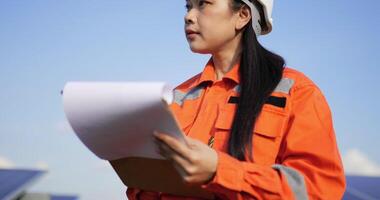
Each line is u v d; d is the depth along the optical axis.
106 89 1.82
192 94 2.72
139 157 2.10
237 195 2.01
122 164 2.21
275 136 2.29
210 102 2.58
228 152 2.29
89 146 2.05
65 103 1.89
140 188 2.35
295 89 2.40
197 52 2.67
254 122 2.31
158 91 1.71
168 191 2.28
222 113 2.45
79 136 1.99
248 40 2.57
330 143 2.26
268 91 2.38
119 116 1.83
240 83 2.51
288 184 2.10
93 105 1.85
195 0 2.63
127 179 2.31
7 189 17.66
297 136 2.27
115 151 2.09
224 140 2.38
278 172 2.14
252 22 2.59
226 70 2.67
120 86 1.80
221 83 2.61
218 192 2.05
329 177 2.19
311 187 2.15
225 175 1.97
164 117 1.77
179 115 2.67
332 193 2.17
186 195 2.26
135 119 1.82
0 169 22.00
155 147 1.95
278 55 2.54
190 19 2.61
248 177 2.02
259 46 2.58
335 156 2.23
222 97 2.56
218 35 2.57
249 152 2.26
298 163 2.21
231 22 2.58
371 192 21.06
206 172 1.94
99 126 1.90
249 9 2.59
